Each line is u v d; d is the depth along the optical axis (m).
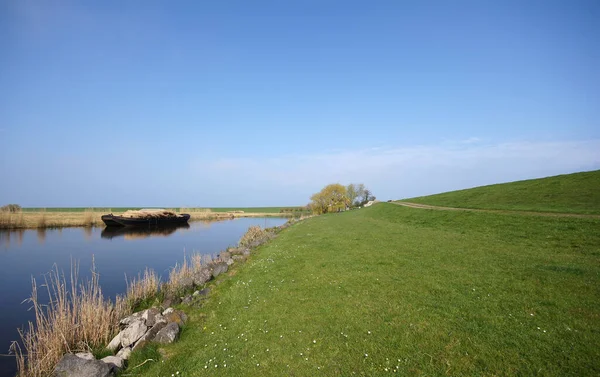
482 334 9.07
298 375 8.17
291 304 12.50
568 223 22.03
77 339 11.69
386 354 8.66
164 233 57.62
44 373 9.91
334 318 10.93
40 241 44.88
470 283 12.94
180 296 15.92
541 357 7.89
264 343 9.90
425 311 10.73
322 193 99.50
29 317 16.84
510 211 29.73
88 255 34.66
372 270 15.73
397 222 38.09
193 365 9.21
